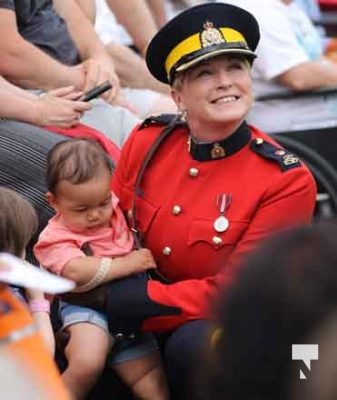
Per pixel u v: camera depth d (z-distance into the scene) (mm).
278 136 20547
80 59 18141
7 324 8234
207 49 12336
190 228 12398
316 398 5453
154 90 19922
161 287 12258
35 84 16891
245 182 12328
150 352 12641
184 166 12688
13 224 11992
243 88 12430
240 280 5664
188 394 11789
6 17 16656
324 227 5859
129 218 12836
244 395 5566
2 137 14734
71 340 12344
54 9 18219
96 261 12242
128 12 21109
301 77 21078
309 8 26281
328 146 20781
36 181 14477
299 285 5531
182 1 22812
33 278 8734
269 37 21234
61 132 15547
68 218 12383
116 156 15305
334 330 5453
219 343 5750
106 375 12711
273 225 11695
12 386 7738
